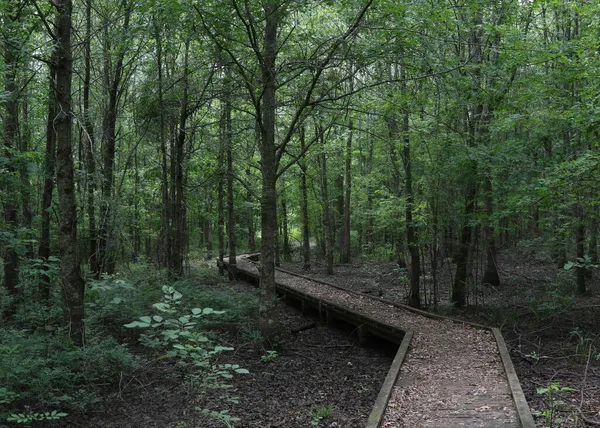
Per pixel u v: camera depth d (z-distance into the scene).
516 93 11.41
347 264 25.27
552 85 10.85
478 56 12.28
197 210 21.45
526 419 5.17
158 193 20.95
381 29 8.77
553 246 14.95
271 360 9.88
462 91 11.31
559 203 9.88
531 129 11.42
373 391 8.09
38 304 9.69
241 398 7.78
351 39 9.12
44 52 8.28
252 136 16.84
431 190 12.83
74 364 7.36
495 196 11.58
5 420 6.02
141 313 10.13
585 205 10.34
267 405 7.47
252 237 29.62
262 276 10.42
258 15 9.30
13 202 9.89
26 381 6.49
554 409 5.87
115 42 12.48
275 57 10.02
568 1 11.34
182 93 14.03
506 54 9.70
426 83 11.16
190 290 12.42
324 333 12.55
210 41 10.45
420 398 6.26
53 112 10.09
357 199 27.39
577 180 8.04
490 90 11.12
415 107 11.78
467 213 12.92
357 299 13.55
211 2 8.68
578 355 8.91
